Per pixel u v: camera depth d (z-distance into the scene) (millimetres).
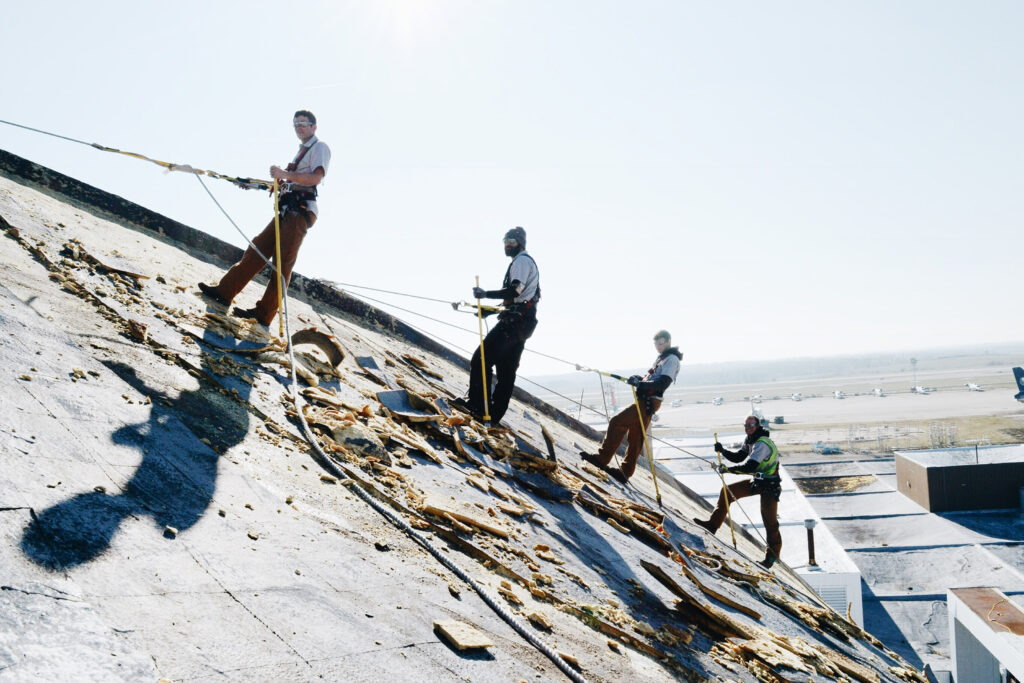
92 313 4004
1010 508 36375
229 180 4938
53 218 5410
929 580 28422
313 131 5273
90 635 1654
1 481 2064
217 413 3607
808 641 5418
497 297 6254
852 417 121188
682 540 6883
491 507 4398
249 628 1984
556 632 3207
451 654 2387
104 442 2703
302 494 3172
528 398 10547
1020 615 18844
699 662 3826
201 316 4871
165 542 2234
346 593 2467
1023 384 84188
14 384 2758
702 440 39312
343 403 4719
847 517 38281
